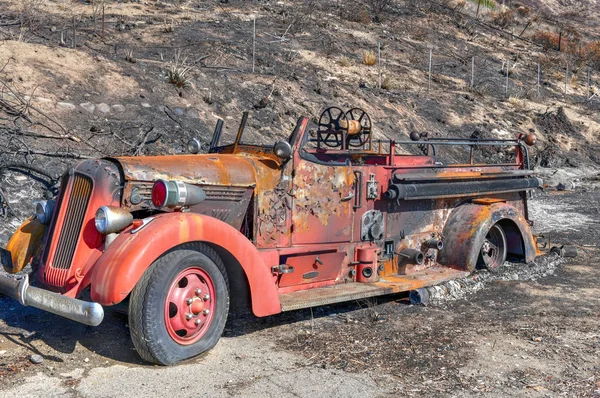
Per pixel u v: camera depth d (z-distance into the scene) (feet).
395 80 60.23
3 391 12.96
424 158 22.58
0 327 16.85
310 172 18.34
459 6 101.09
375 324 18.07
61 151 28.78
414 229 21.75
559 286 22.82
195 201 15.29
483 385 13.87
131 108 35.06
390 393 13.33
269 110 42.63
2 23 45.39
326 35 65.46
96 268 13.85
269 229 17.53
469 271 22.13
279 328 17.51
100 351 15.30
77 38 44.80
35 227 17.07
